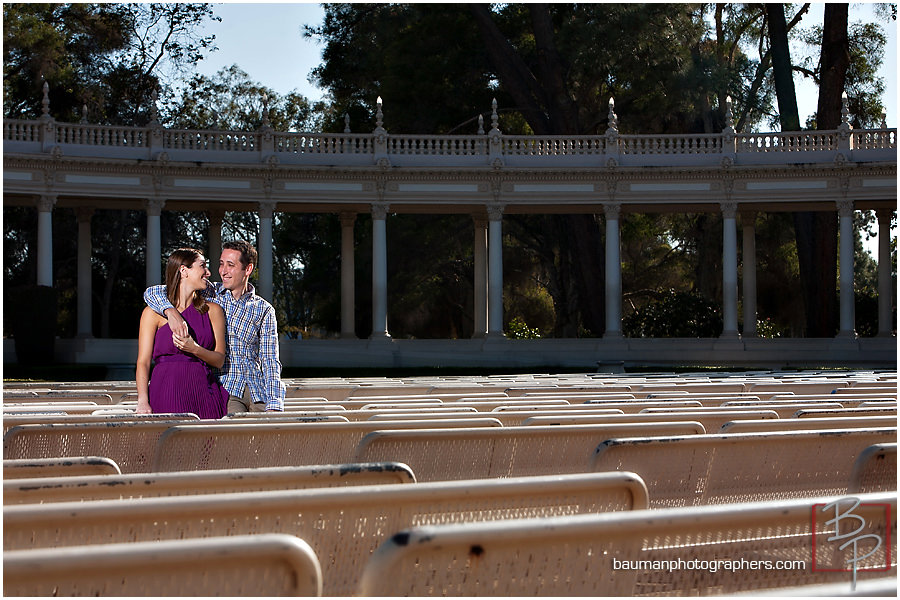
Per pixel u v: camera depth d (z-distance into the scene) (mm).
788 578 5305
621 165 55062
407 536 3947
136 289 73938
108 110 71312
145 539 4738
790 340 52938
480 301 57906
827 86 60156
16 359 47312
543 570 4363
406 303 66125
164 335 11602
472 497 5090
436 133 67938
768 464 7727
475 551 4176
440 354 53188
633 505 5551
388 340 53281
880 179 53594
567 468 8094
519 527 4137
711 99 64125
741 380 23328
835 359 52594
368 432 8203
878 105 68562
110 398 15445
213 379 11852
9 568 3414
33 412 11391
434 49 62906
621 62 58812
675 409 11148
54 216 69250
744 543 5238
